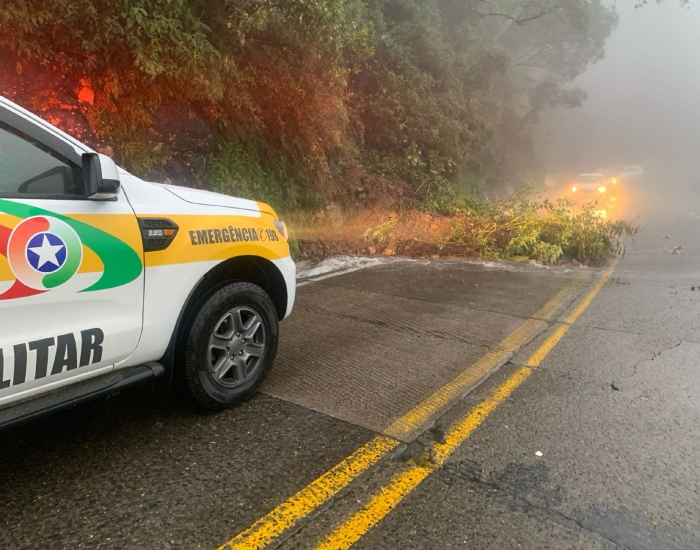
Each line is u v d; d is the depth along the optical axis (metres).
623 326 5.39
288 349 4.52
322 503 2.44
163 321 2.82
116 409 3.30
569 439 3.09
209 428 3.10
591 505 2.48
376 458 2.83
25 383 2.25
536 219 9.85
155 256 2.76
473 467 2.78
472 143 17.80
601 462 2.85
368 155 13.13
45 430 3.03
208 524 2.28
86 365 2.48
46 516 2.29
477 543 2.22
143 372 2.75
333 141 10.05
